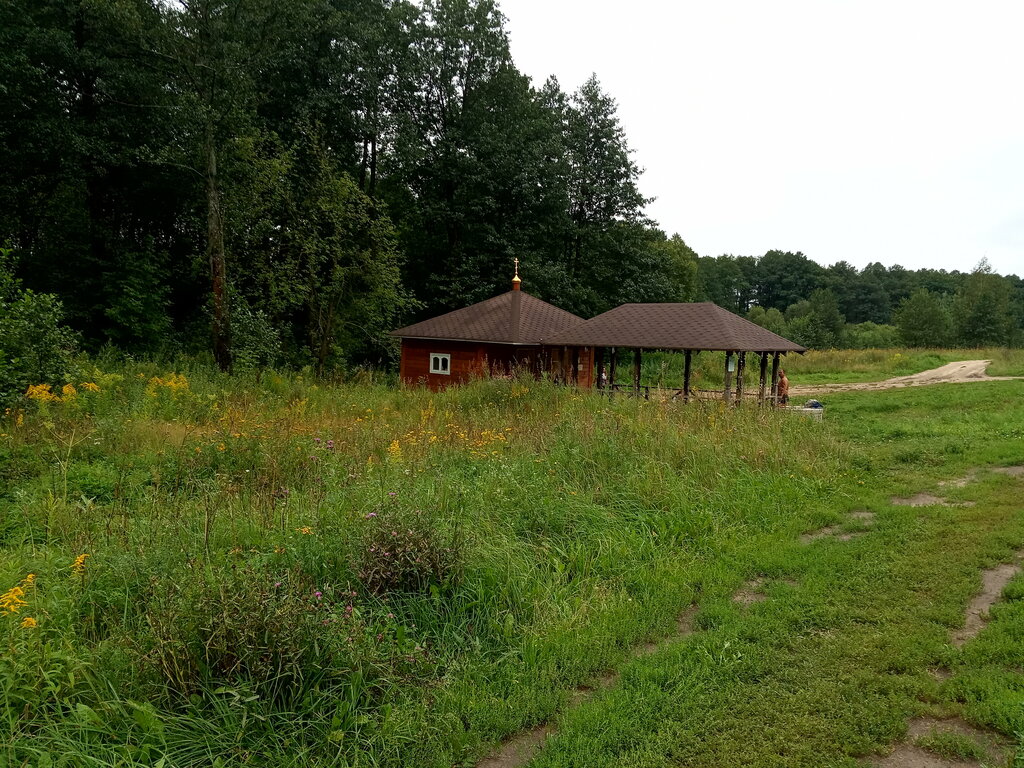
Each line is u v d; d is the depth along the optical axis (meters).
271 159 25.75
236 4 21.02
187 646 4.38
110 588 5.29
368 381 25.05
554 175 36.97
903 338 62.44
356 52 30.06
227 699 4.28
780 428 13.45
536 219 37.59
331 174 28.06
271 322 29.14
